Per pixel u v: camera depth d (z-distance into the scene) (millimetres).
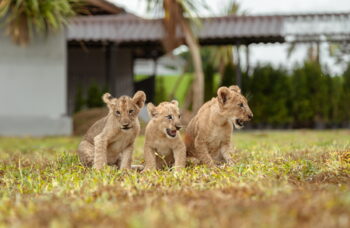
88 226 3744
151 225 3641
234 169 6676
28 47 19016
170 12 19656
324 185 5617
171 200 4762
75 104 24844
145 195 5109
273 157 8242
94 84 24719
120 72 28578
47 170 7660
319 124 24453
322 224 3584
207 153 7797
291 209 4023
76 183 5945
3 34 18781
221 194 4891
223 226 3604
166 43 20000
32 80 19141
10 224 4027
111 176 6578
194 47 20156
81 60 27812
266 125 24297
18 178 7082
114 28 23109
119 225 3783
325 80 24344
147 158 7578
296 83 24234
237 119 7660
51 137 17703
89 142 8016
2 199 5156
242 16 22500
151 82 29297
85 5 19422
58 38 19344
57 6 18141
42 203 4871
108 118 7680
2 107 18938
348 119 24656
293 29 22031
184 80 41594
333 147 9766
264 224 3568
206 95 25094
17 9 18141
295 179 6215
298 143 11875
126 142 7699
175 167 7191
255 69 24328
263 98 24000
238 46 22328
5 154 10906
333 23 22266
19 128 19031
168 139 7477
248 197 4738
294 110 24281
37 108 19203
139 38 22578
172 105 7535
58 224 3760
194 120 8070
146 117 20016
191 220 3775
